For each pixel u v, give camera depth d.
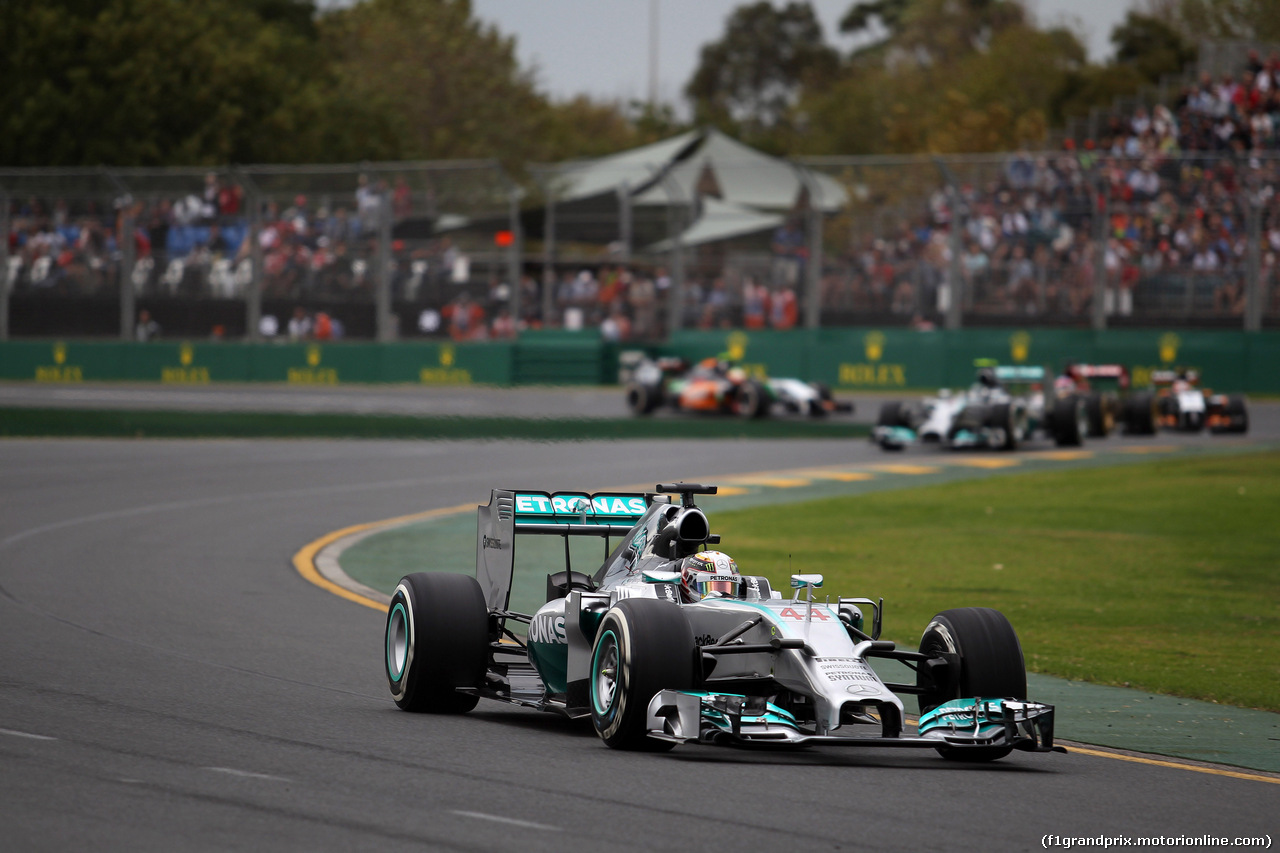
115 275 153.88
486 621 30.97
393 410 123.62
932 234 142.75
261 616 43.25
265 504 71.56
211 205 153.25
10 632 38.84
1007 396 101.31
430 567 54.38
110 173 152.62
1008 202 140.00
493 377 150.50
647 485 79.81
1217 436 110.50
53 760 24.81
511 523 32.56
